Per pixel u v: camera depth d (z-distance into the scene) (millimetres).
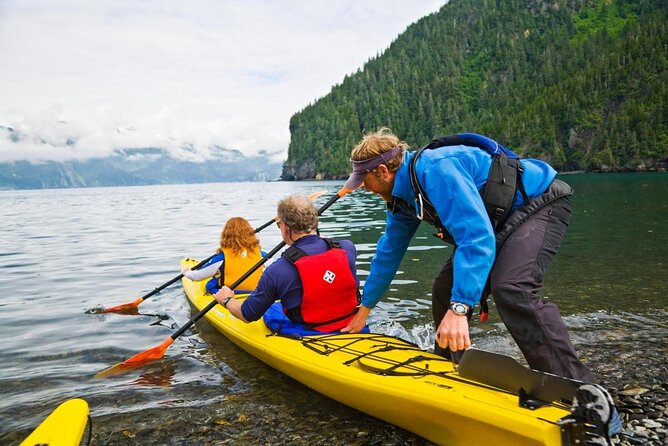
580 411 2125
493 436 2439
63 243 12523
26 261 9836
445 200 2611
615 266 7520
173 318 5777
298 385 3777
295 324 4055
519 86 165250
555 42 185000
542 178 2824
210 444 2938
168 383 3875
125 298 6715
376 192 3143
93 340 5023
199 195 49812
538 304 2576
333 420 3191
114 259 9805
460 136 2852
